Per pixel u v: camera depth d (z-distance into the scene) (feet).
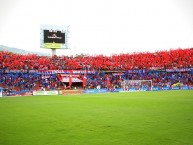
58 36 254.27
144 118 64.49
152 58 286.25
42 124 59.00
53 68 237.86
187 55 284.82
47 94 201.46
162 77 264.72
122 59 287.07
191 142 40.11
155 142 40.52
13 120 65.72
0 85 207.41
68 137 45.27
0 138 45.50
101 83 242.78
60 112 81.66
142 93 189.78
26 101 131.75
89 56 292.20
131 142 40.91
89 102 118.73
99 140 42.65
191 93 177.78
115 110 83.61
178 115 68.23
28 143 41.63
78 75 240.73
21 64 227.20
